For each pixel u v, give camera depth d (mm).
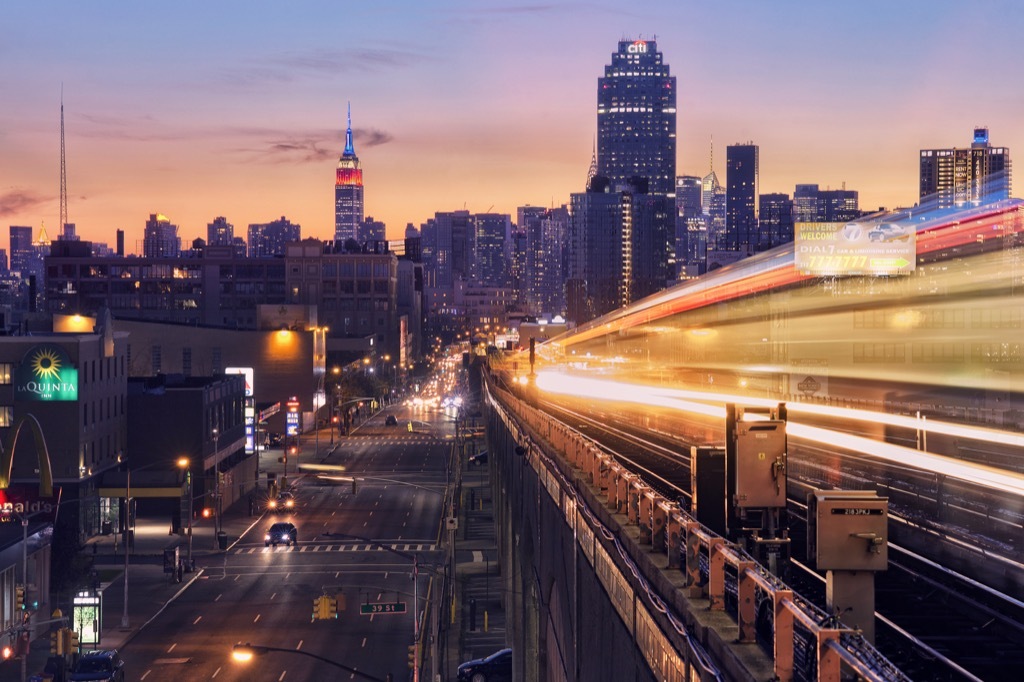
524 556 55344
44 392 102938
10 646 65562
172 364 191125
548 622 42812
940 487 42188
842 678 13094
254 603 83188
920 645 17812
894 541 31703
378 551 102000
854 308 144000
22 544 72250
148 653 70688
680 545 19953
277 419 193000
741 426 19875
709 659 15656
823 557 15391
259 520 117875
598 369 193000
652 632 19250
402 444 187000
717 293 183500
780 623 13641
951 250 141125
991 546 30266
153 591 87250
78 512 103562
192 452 118000
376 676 65625
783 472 19844
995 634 19312
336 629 76188
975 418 88438
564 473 35062
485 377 160375
